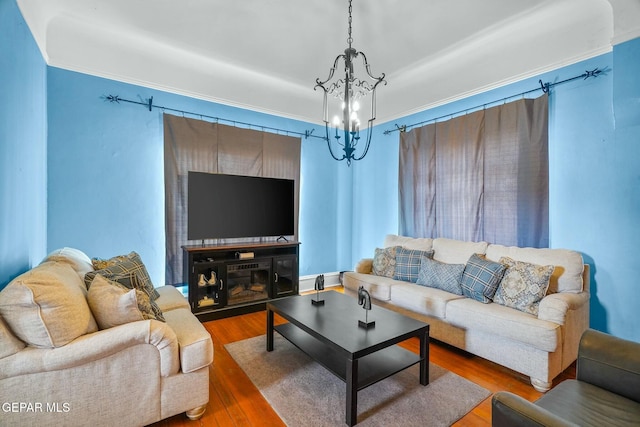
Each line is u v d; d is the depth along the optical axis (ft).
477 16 8.59
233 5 8.18
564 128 8.91
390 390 6.68
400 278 10.98
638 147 7.58
